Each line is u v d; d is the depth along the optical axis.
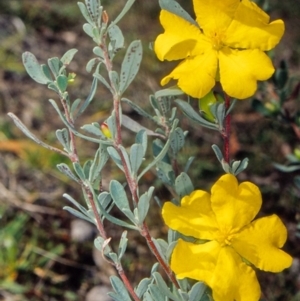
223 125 0.11
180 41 0.11
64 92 0.11
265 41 0.10
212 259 0.10
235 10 0.10
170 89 0.11
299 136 0.18
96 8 0.10
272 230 0.11
